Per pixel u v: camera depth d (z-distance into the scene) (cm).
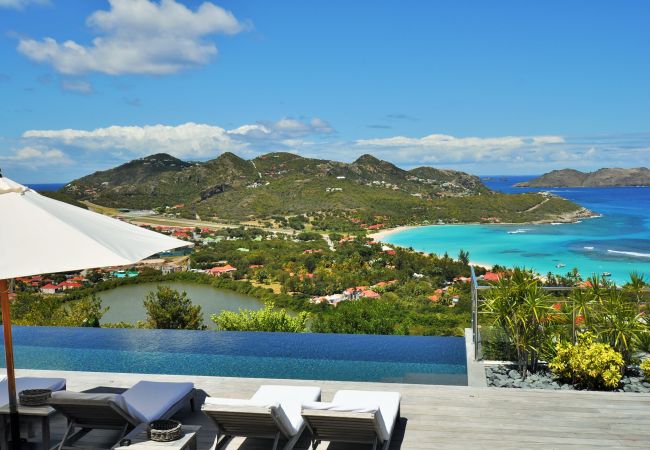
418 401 512
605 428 445
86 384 588
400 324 1384
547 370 641
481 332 673
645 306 639
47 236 345
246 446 431
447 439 430
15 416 391
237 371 722
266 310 1175
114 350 827
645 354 635
